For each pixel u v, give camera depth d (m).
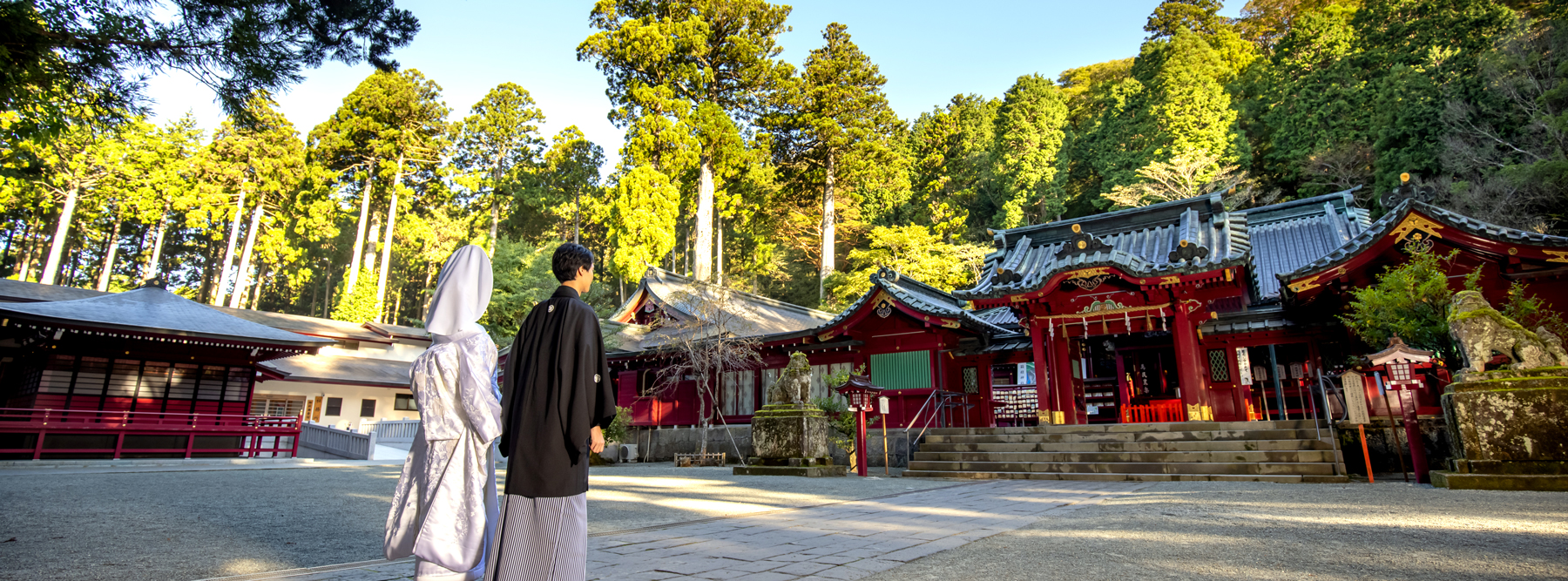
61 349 17.16
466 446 2.62
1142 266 12.88
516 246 41.12
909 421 16.14
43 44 5.03
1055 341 14.09
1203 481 9.98
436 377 2.65
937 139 50.62
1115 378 17.94
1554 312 11.04
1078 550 3.78
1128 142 42.56
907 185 47.03
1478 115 29.09
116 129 6.23
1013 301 13.98
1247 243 14.46
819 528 5.03
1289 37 46.25
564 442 2.45
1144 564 3.27
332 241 56.81
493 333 36.88
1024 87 45.47
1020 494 8.07
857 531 4.80
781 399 12.70
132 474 12.61
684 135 38.03
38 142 5.93
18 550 4.14
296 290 60.50
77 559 3.81
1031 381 18.06
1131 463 10.81
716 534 4.71
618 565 3.51
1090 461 11.51
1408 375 8.59
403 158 49.88
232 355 19.58
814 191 47.88
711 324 20.17
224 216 42.62
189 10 5.59
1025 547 3.94
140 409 18.16
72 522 5.50
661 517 5.85
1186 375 12.59
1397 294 10.44
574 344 2.54
